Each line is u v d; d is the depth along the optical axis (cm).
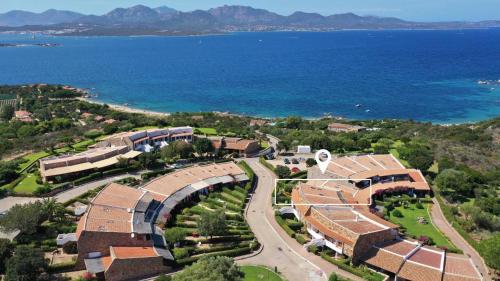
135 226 10925
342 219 11756
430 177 17250
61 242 10944
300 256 11250
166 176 15112
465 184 15275
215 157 18762
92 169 16162
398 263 10238
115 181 15612
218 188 15350
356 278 10219
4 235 11369
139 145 18862
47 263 9888
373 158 17262
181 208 13600
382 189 15188
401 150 19088
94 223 10606
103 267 9812
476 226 13238
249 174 16425
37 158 17725
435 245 12025
